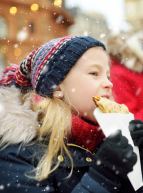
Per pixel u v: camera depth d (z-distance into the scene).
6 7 13.55
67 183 1.04
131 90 2.17
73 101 1.18
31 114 1.17
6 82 1.43
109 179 0.92
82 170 1.09
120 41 2.23
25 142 1.07
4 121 1.10
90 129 1.14
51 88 1.21
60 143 1.09
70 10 14.66
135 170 0.97
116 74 2.21
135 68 2.22
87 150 1.14
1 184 0.99
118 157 0.92
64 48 1.23
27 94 1.31
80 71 1.18
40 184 0.98
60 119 1.14
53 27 14.50
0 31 13.30
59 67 1.21
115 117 1.02
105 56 1.25
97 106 1.10
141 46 2.24
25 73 1.37
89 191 0.92
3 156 1.04
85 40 1.25
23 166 1.01
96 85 1.16
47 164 1.01
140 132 1.03
